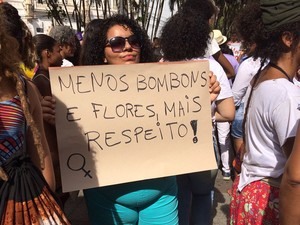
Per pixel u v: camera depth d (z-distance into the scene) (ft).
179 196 8.73
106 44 6.76
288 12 5.10
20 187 4.75
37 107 5.17
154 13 25.66
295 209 4.09
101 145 6.23
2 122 4.53
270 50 5.45
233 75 14.14
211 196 9.34
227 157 14.67
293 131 4.98
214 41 13.20
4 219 4.67
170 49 8.63
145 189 6.51
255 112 5.53
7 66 4.61
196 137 6.77
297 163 3.98
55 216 5.04
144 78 6.43
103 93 6.21
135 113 6.40
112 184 6.23
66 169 6.07
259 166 5.58
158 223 6.77
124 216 6.67
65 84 6.02
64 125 6.03
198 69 6.73
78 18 20.90
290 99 5.04
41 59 10.59
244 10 5.82
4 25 4.68
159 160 6.54
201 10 10.18
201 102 6.79
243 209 5.75
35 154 5.11
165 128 6.58
